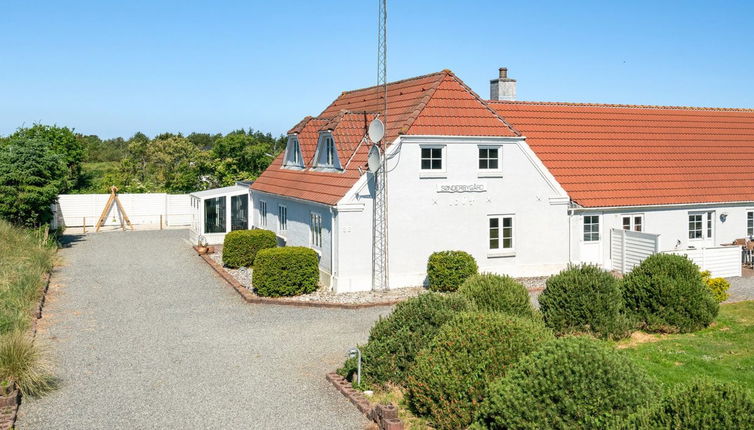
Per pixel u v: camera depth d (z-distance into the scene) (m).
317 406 11.72
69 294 21.39
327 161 25.22
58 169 34.69
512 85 30.94
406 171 22.03
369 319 18.08
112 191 43.06
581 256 24.86
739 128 31.92
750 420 7.12
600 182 25.77
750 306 18.86
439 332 11.24
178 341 15.86
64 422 11.02
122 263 28.00
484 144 22.95
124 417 11.25
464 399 10.14
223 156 52.16
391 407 10.61
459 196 22.77
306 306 19.66
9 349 12.34
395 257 22.09
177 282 23.58
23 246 25.44
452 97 23.23
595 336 15.34
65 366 13.91
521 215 23.73
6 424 10.66
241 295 21.05
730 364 13.32
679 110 32.12
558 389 8.67
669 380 12.46
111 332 16.67
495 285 14.80
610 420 8.31
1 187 31.86
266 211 30.77
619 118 29.95
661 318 16.03
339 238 21.27
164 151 67.81
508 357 10.14
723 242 27.42
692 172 27.94
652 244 23.27
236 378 13.19
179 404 11.83
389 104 25.84
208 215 33.16
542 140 27.05
